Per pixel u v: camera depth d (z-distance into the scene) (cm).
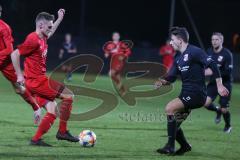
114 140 2445
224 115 2916
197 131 2892
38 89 2181
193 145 2406
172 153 2103
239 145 2478
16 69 2127
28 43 2123
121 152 2152
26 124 2802
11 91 4678
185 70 2059
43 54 2183
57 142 2300
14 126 2714
